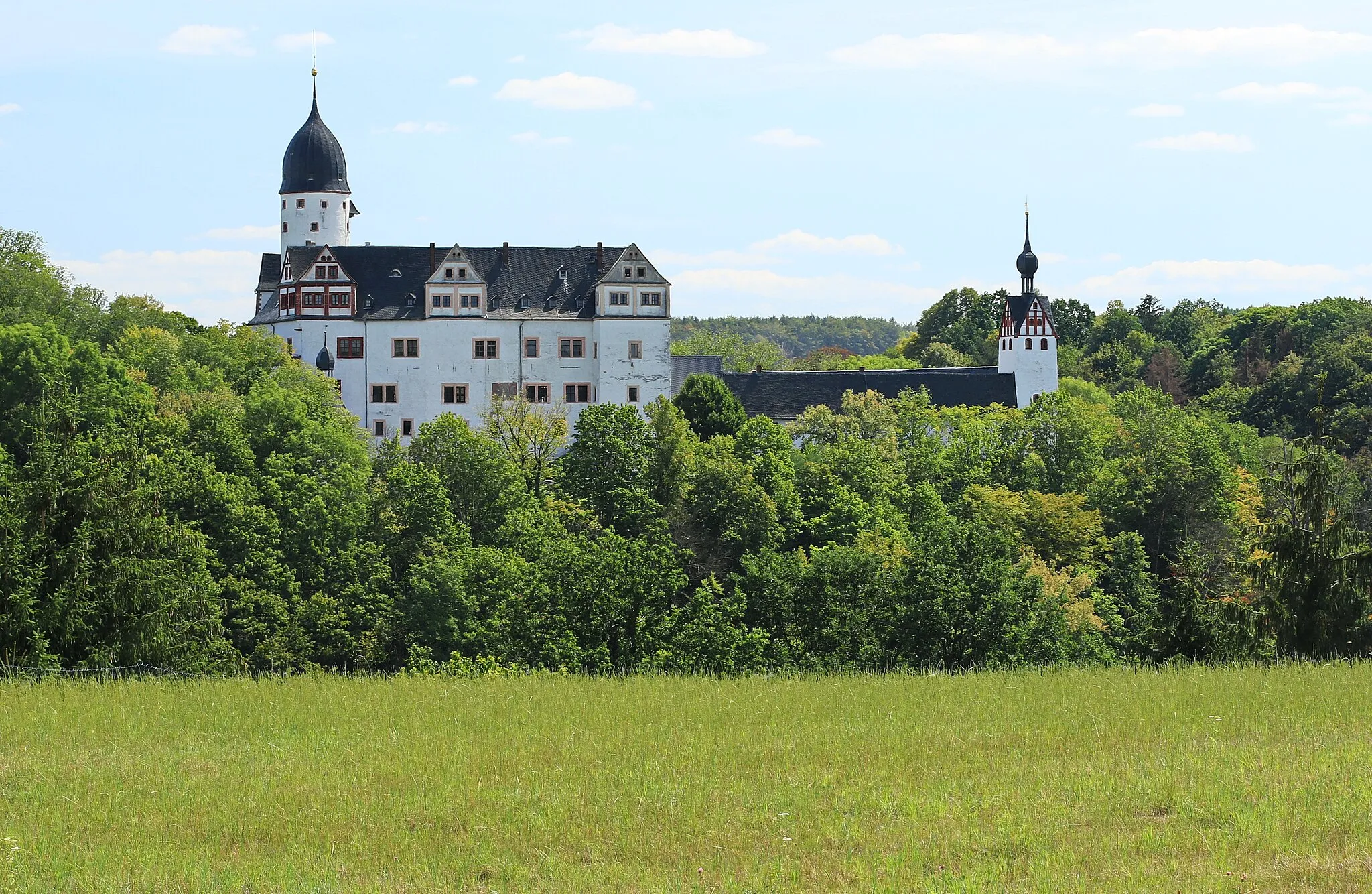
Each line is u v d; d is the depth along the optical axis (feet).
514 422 558.56
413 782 134.92
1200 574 347.77
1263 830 114.21
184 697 184.03
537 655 313.32
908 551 428.15
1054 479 584.40
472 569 387.34
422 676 221.66
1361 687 183.11
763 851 113.50
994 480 589.32
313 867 110.73
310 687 195.00
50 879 108.78
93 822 122.83
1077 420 596.29
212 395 503.20
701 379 634.02
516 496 481.05
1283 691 180.04
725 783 133.69
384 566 394.52
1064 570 462.60
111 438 309.01
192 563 307.78
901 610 324.60
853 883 106.22
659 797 128.36
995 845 113.70
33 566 264.93
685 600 444.96
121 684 198.18
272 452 468.75
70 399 307.58
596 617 315.99
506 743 153.79
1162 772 133.69
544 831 118.62
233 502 377.09
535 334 644.27
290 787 133.59
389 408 640.17
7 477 279.90
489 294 649.20
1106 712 166.91
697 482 489.67
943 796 127.65
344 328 637.71
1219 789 125.80
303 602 366.02
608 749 149.69
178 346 569.64
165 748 152.25
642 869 110.01
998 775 135.33
